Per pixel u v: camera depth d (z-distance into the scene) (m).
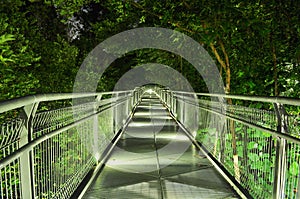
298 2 5.11
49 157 3.12
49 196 3.10
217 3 5.12
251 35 5.65
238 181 4.40
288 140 2.63
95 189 4.29
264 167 3.49
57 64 11.26
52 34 16.31
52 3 7.38
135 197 3.99
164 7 6.60
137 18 8.11
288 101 2.59
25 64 7.36
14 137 2.27
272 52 5.54
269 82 5.78
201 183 4.54
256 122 3.64
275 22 5.25
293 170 2.79
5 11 8.15
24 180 2.44
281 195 2.92
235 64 6.39
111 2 7.62
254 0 5.24
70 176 3.93
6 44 6.21
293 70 5.43
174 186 4.41
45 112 2.96
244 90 6.19
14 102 2.00
